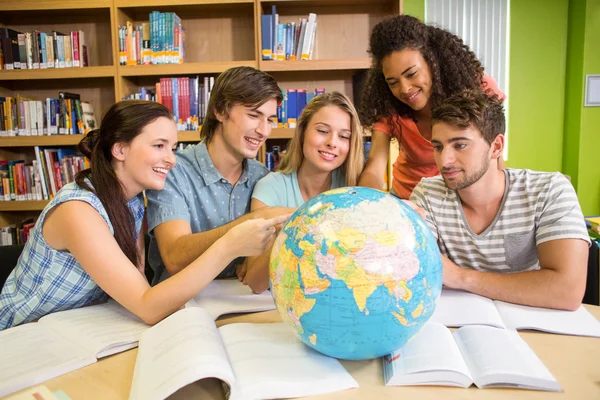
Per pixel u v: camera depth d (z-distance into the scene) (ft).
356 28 10.50
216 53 10.59
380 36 5.01
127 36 9.54
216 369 2.24
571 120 13.29
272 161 10.15
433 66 4.99
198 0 9.51
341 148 4.66
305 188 5.03
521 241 3.96
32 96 10.58
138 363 2.61
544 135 13.60
